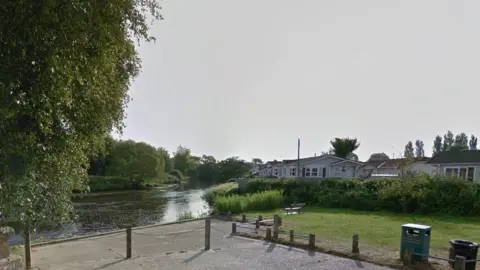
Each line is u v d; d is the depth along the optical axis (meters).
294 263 7.49
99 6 3.81
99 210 22.84
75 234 13.62
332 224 13.16
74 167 5.70
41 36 3.21
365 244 9.27
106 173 45.31
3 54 3.08
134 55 6.42
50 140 4.39
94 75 4.34
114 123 6.64
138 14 5.55
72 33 3.48
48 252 8.73
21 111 3.39
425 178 17.81
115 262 7.70
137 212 21.72
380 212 17.67
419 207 17.16
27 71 3.25
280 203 20.78
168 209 23.47
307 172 40.00
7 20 3.03
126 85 6.84
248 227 12.19
